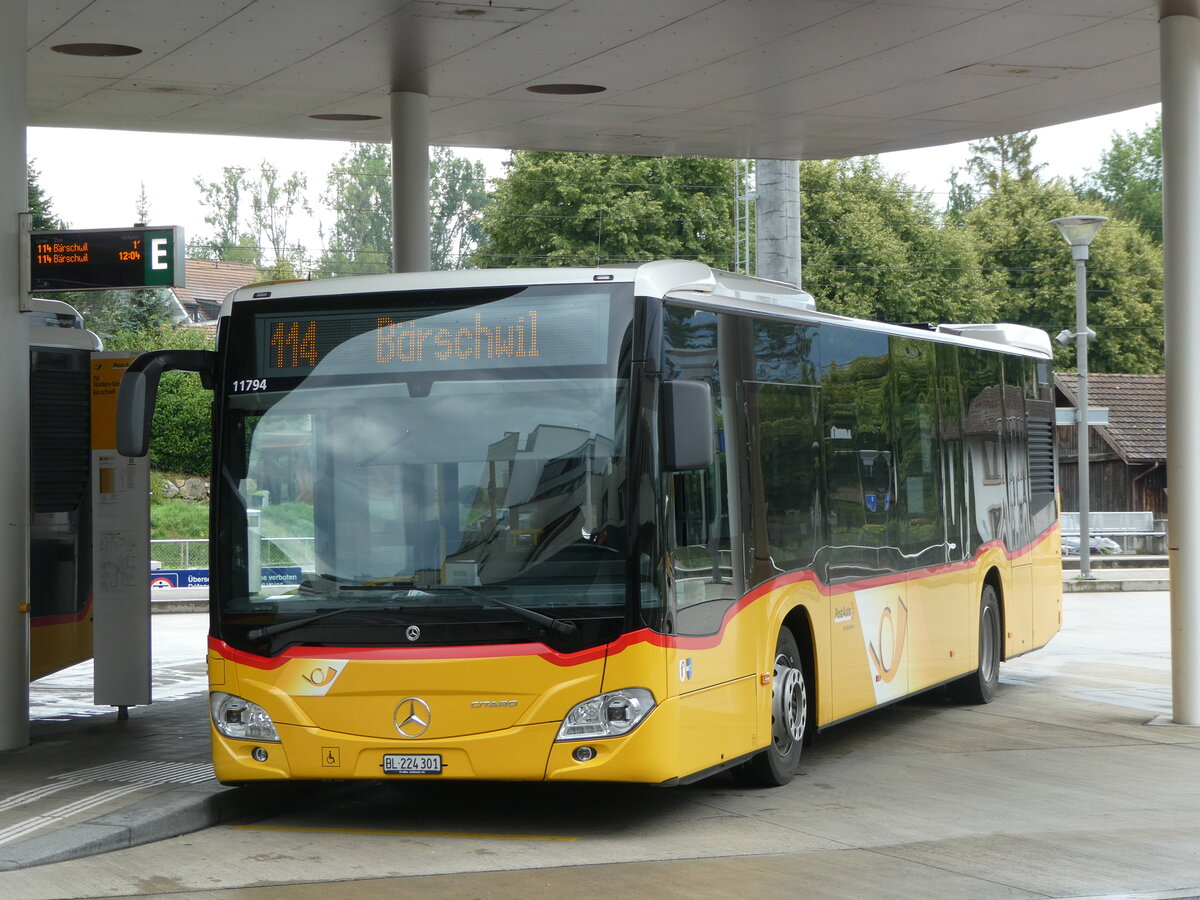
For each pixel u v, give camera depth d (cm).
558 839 859
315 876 764
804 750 1199
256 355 889
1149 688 1623
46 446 1295
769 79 1592
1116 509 4856
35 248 1127
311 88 1608
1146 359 6519
